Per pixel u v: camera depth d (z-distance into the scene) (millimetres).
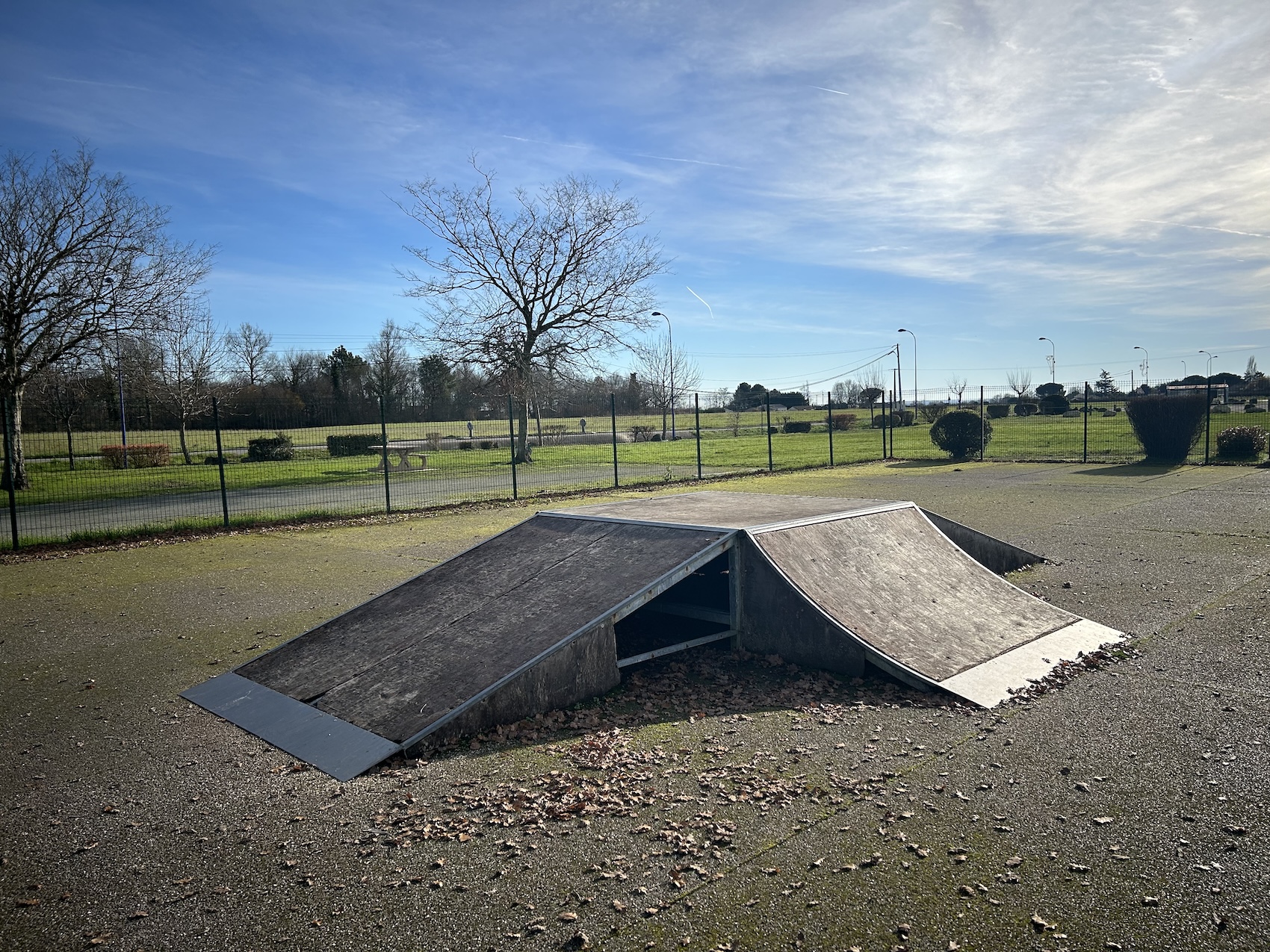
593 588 5457
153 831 3506
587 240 26312
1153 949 2518
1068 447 24875
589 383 36125
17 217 19031
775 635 5551
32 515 14766
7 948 2711
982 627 5727
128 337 21188
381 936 2717
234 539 11781
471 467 24078
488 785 3838
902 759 3957
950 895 2828
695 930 2682
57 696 5293
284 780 3977
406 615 5816
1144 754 3908
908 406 49719
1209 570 7840
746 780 3791
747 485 17016
